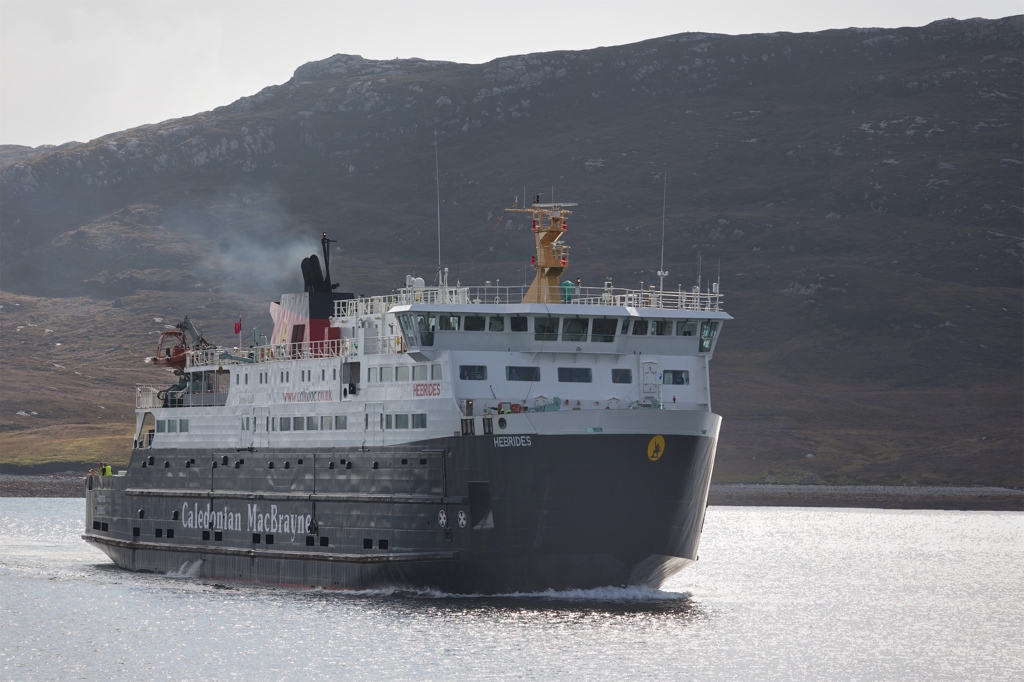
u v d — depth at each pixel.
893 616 173.88
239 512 166.75
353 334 161.25
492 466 137.75
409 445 145.12
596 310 146.75
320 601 152.75
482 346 144.50
